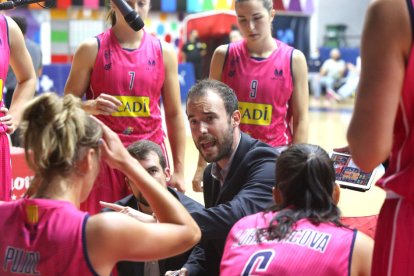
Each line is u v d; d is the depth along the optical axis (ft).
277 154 18.01
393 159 11.78
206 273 18.22
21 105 22.29
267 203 16.96
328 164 13.58
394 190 11.37
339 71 112.16
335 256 12.64
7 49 21.20
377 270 11.62
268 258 12.85
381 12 10.99
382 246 11.54
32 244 11.28
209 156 17.75
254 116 26.50
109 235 11.18
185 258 19.88
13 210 11.68
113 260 11.37
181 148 25.40
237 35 75.46
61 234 11.22
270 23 26.84
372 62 11.07
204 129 17.44
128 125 23.95
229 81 26.76
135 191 19.61
